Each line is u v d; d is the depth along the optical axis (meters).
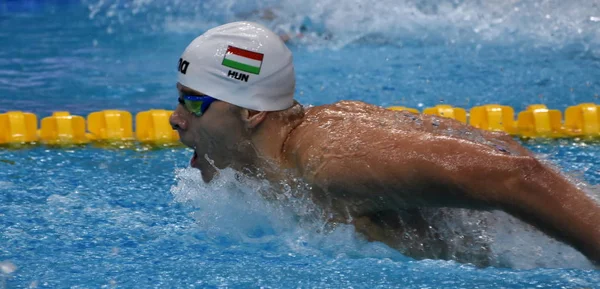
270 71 7.09
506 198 5.83
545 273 6.49
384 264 6.86
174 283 6.47
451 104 15.91
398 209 6.77
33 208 9.14
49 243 7.75
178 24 26.70
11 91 17.25
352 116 7.10
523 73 18.64
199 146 7.36
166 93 17.19
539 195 5.75
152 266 6.98
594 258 5.79
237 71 7.01
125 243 7.77
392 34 24.00
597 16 24.44
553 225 5.79
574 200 5.72
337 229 7.20
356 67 19.67
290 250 7.37
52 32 25.50
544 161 6.87
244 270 6.81
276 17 25.64
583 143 12.77
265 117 7.10
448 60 20.36
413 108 15.62
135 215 8.90
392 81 18.00
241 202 7.86
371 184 6.45
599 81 17.62
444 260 7.01
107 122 13.71
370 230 7.07
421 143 6.24
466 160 5.95
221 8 28.27
